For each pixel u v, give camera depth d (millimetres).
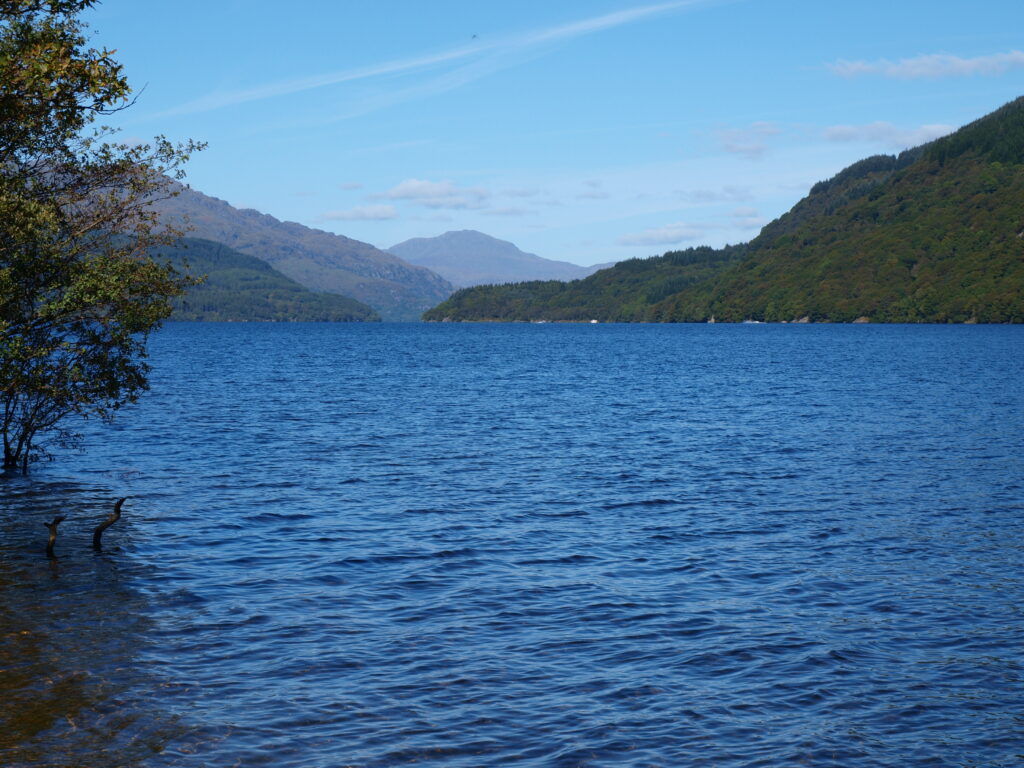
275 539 21578
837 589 17812
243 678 13109
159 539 21391
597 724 11789
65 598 16703
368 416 48688
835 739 11477
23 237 21594
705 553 20594
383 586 17875
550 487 28672
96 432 39906
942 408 53156
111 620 15539
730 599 17156
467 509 25266
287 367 94312
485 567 19344
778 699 12648
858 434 41625
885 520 24000
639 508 25562
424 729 11586
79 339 26047
